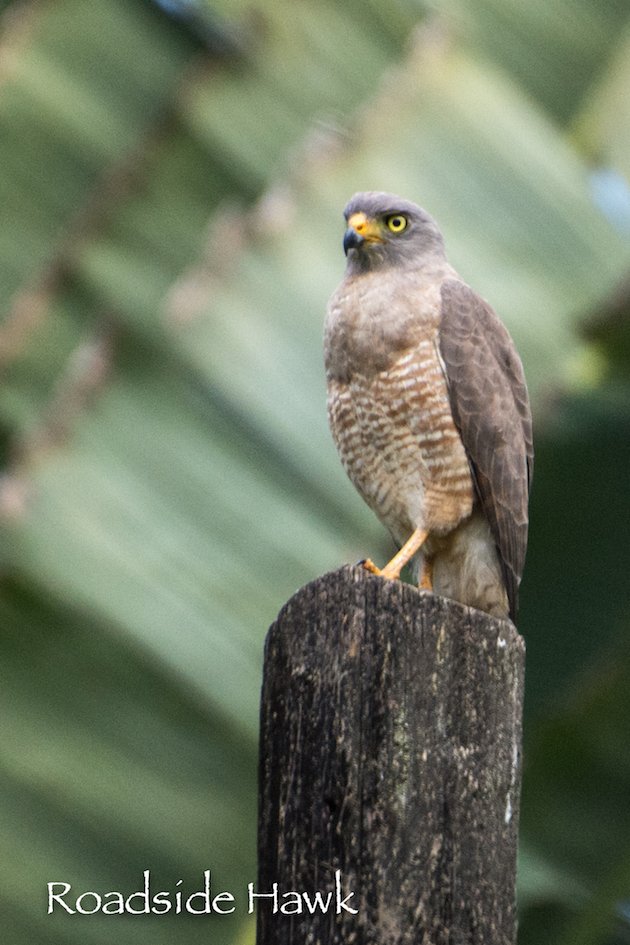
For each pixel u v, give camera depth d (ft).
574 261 38.04
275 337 35.50
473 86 39.42
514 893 23.56
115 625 32.83
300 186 37.40
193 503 34.12
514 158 38.65
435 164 38.27
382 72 40.63
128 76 41.42
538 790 35.63
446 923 22.71
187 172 39.47
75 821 32.35
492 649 24.29
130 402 34.94
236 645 32.91
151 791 32.53
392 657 23.61
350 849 22.72
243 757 32.73
